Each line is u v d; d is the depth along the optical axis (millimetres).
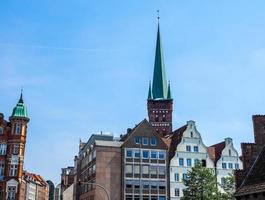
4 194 84750
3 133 89125
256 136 31547
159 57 162375
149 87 159500
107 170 87500
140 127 91500
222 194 69125
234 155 94375
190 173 70750
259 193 26500
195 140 93688
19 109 90750
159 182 88438
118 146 89625
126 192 86062
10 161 87062
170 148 95875
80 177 110688
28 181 167000
